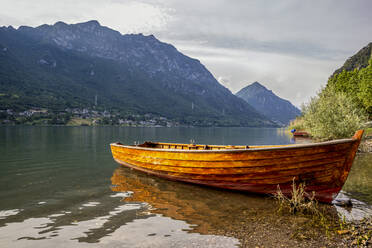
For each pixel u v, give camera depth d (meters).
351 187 10.18
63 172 13.54
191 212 7.36
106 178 12.09
